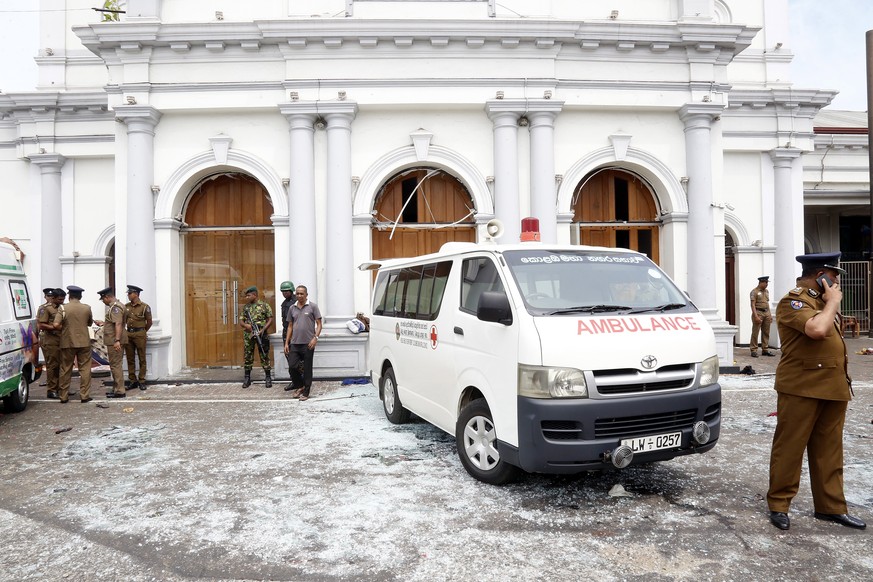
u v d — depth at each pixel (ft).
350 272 33.30
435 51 33.32
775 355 41.52
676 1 35.63
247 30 32.55
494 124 33.94
